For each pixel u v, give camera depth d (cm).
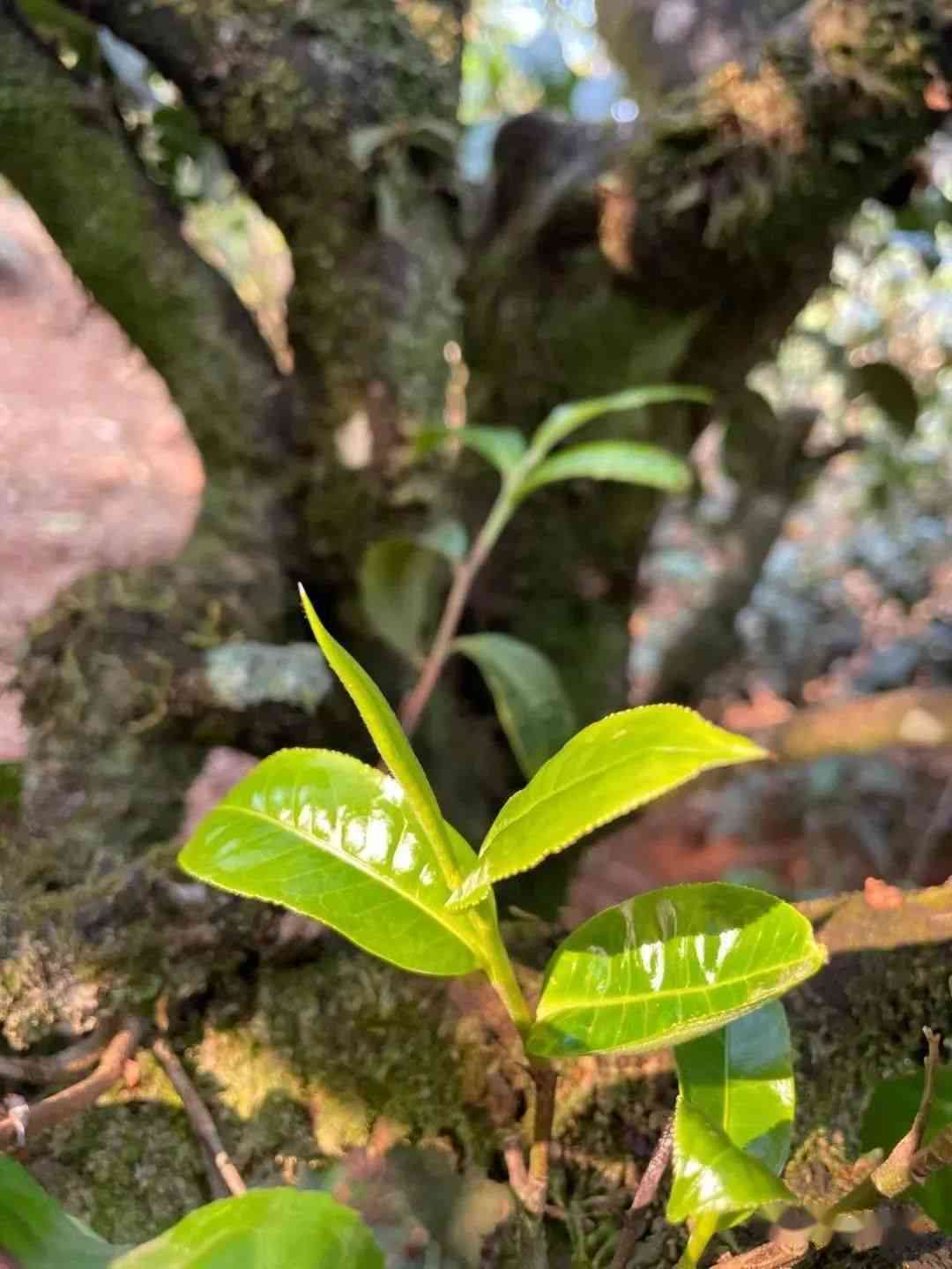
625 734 14
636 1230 19
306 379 41
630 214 36
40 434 95
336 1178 24
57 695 35
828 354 66
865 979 25
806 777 68
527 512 45
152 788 34
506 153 41
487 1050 25
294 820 19
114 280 38
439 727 44
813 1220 20
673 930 17
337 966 26
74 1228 17
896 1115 20
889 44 32
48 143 35
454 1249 22
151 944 25
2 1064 23
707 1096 18
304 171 37
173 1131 24
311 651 36
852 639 84
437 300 41
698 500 71
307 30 36
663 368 41
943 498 95
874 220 49
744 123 33
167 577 38
